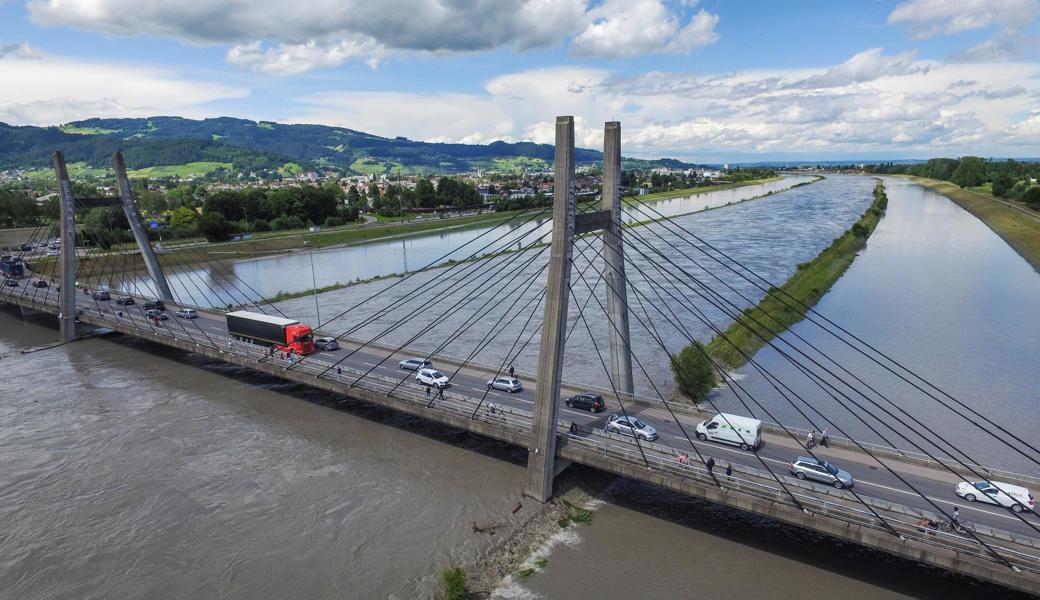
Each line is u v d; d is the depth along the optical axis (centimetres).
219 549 3856
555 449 4338
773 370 6894
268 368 6184
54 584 3572
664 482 3838
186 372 7231
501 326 8806
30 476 4775
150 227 18238
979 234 17025
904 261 13050
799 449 4250
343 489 4519
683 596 3353
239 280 13400
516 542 3872
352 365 6294
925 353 7325
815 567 3584
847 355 7331
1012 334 7962
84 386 6781
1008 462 4806
